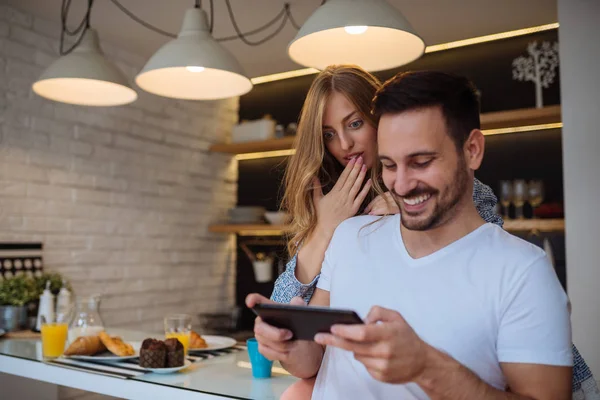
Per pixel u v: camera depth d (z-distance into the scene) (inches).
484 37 134.0
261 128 154.0
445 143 34.1
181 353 66.8
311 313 31.7
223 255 165.0
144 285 140.5
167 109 147.8
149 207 142.3
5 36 112.7
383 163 36.1
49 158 120.2
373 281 38.0
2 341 88.4
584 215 93.0
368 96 49.8
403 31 62.0
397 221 40.1
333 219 49.8
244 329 162.4
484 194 49.9
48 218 119.6
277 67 153.5
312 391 45.4
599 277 91.2
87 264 127.3
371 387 37.2
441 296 34.9
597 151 92.5
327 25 60.2
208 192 160.2
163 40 130.9
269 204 163.9
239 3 109.9
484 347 33.7
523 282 33.1
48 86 87.0
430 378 30.6
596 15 94.2
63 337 74.7
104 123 131.7
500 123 123.9
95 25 122.3
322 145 51.4
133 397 62.7
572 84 95.3
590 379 46.2
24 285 98.9
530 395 32.1
